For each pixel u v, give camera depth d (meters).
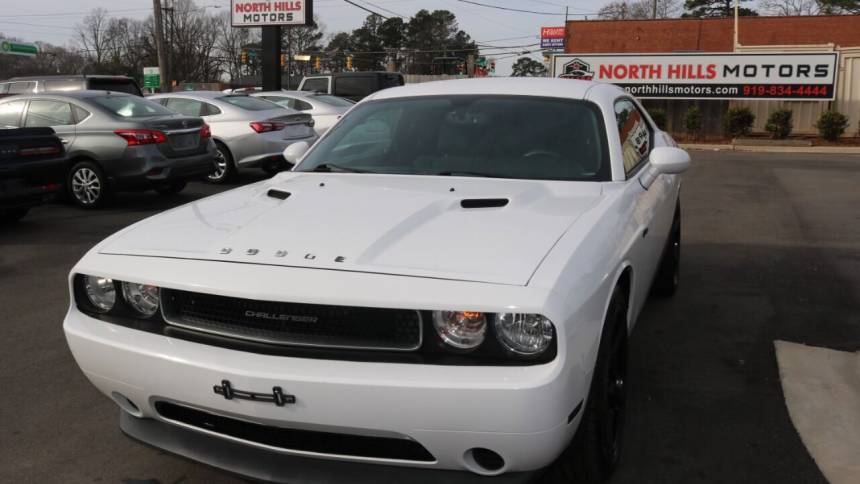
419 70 87.88
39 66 74.75
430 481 2.41
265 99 14.23
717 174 13.95
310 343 2.42
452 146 3.74
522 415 2.22
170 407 2.72
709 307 5.32
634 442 3.37
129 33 82.06
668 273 5.36
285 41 85.94
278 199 3.32
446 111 3.99
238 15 26.56
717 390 3.91
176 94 12.76
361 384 2.29
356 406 2.30
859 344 4.55
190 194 11.20
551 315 2.24
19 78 15.11
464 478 2.41
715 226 8.50
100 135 9.68
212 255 2.67
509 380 2.23
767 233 8.03
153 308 2.70
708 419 3.59
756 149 20.17
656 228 4.02
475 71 67.31
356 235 2.70
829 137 20.97
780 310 5.24
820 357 4.32
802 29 26.19
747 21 26.73
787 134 21.62
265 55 26.47
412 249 2.59
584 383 2.45
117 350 2.64
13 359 4.53
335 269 2.47
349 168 3.77
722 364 4.27
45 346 4.77
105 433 3.56
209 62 79.69
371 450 2.44
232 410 2.44
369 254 2.55
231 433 2.60
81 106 9.90
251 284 2.45
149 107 10.52
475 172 3.55
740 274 6.25
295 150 4.23
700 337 4.71
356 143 3.97
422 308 2.29
